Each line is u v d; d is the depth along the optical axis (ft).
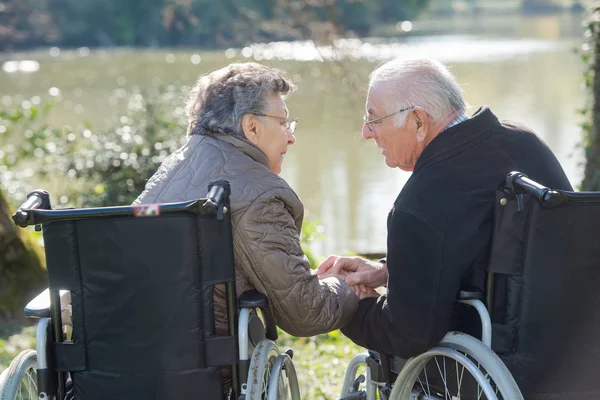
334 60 63.05
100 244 15.89
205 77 18.85
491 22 429.38
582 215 16.05
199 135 18.47
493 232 16.53
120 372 16.40
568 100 119.34
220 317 17.85
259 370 16.29
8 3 168.25
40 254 40.11
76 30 237.66
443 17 526.16
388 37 107.04
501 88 134.92
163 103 56.54
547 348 16.63
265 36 86.58
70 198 56.49
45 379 16.51
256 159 18.10
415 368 17.75
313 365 31.01
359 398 20.06
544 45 240.12
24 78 180.14
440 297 16.88
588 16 43.24
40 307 16.80
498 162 17.57
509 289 16.61
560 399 16.97
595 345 16.83
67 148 58.75
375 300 18.97
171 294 15.93
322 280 19.01
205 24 92.79
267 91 18.20
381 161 87.97
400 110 17.97
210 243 15.92
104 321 16.24
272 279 17.30
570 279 16.35
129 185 53.67
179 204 15.37
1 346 33.68
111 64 203.00
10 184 58.29
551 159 18.26
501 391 15.71
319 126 104.99
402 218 17.16
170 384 16.25
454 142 17.56
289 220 17.74
